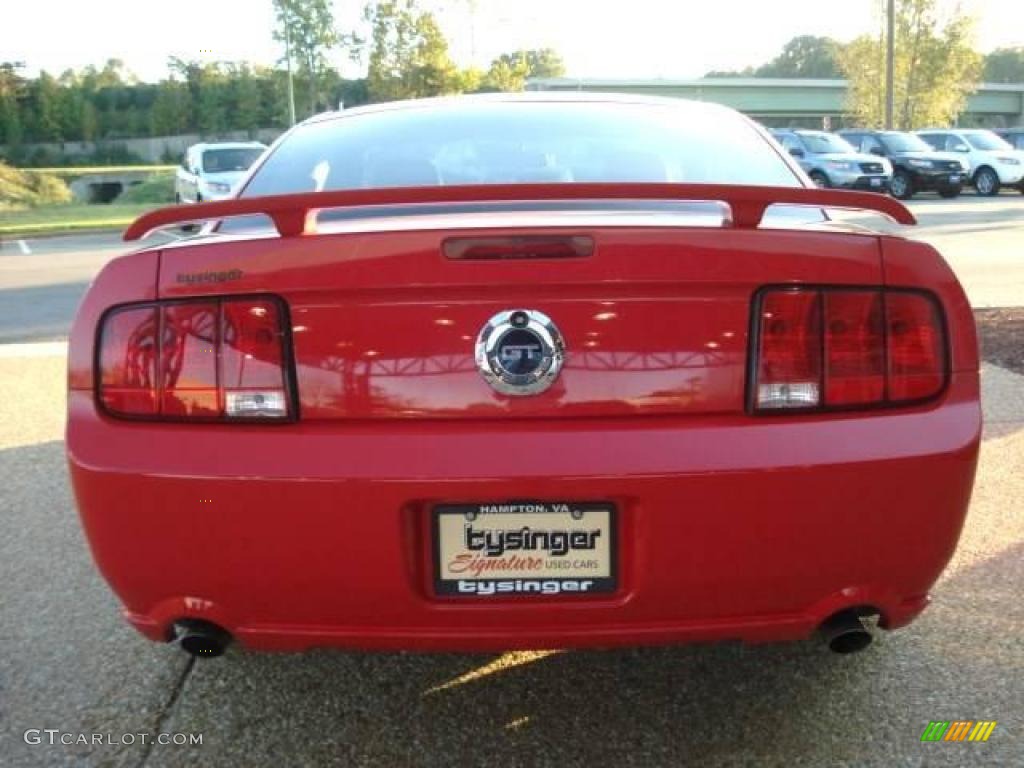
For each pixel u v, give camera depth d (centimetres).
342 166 317
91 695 287
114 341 227
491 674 298
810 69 11425
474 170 312
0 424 556
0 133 7931
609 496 215
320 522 215
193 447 220
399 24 4319
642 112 346
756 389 220
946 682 286
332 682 294
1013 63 10750
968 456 224
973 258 1196
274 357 220
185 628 233
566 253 217
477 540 219
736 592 220
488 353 217
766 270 220
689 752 257
